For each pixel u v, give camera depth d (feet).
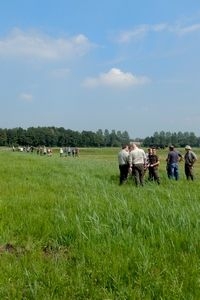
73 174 79.66
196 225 24.73
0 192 48.19
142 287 17.07
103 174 83.76
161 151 400.26
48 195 45.19
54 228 26.78
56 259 21.33
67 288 17.20
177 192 48.08
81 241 23.63
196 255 20.72
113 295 16.48
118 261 19.62
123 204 31.86
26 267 19.70
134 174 65.98
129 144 67.72
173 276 17.67
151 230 24.07
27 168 94.12
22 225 28.22
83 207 31.96
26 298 16.46
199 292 16.20
